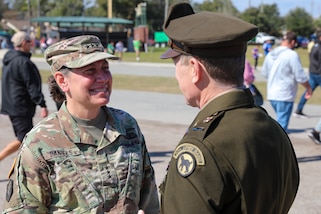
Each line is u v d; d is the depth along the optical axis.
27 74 5.01
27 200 2.00
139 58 32.25
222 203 1.41
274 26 76.75
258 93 5.68
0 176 5.27
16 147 5.23
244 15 72.88
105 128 2.12
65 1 80.31
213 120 1.50
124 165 2.11
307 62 28.14
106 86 2.09
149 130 7.88
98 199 2.02
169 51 1.65
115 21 43.72
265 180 1.47
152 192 2.34
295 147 6.71
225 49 1.52
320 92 13.09
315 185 5.04
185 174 1.42
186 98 1.63
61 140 2.04
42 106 5.14
